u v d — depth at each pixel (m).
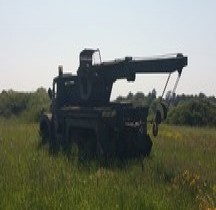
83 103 16.14
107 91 15.39
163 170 10.96
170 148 16.02
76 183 8.61
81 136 14.73
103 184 8.55
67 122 15.62
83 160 12.45
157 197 7.52
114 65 14.19
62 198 7.30
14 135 19.73
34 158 12.09
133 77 13.75
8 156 12.75
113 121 13.32
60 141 16.34
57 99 17.02
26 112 36.62
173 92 12.59
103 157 12.73
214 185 8.91
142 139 13.41
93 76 15.13
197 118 40.47
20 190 8.03
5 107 41.41
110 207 6.84
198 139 20.52
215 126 40.22
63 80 16.98
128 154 13.27
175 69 12.64
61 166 10.87
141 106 13.54
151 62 13.12
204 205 7.25
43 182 8.73
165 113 12.53
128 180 9.41
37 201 7.14
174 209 7.07
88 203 7.00
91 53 15.42
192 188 8.73
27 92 43.53
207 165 12.08
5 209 6.82
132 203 7.10
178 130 26.91
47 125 17.48
